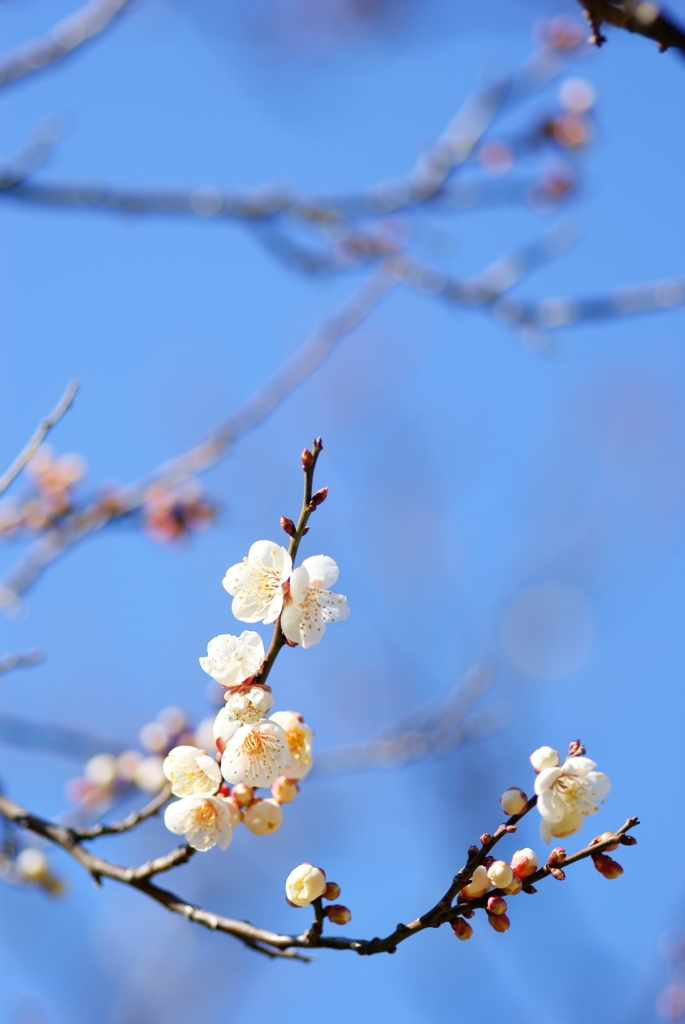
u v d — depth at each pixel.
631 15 1.48
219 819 1.43
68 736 1.85
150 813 1.51
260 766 1.42
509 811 1.42
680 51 1.49
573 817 1.42
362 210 2.14
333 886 1.43
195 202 1.98
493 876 1.41
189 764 1.44
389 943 1.42
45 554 1.79
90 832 1.51
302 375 1.92
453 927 1.42
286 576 1.41
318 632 1.41
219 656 1.42
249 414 1.90
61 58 1.75
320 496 1.41
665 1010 1.99
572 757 1.43
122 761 1.90
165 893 1.48
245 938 1.45
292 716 1.45
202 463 1.88
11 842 1.69
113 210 1.91
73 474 1.93
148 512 1.96
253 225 2.06
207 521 1.99
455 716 2.15
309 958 1.44
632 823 1.41
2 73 1.74
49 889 1.69
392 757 2.09
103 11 1.77
